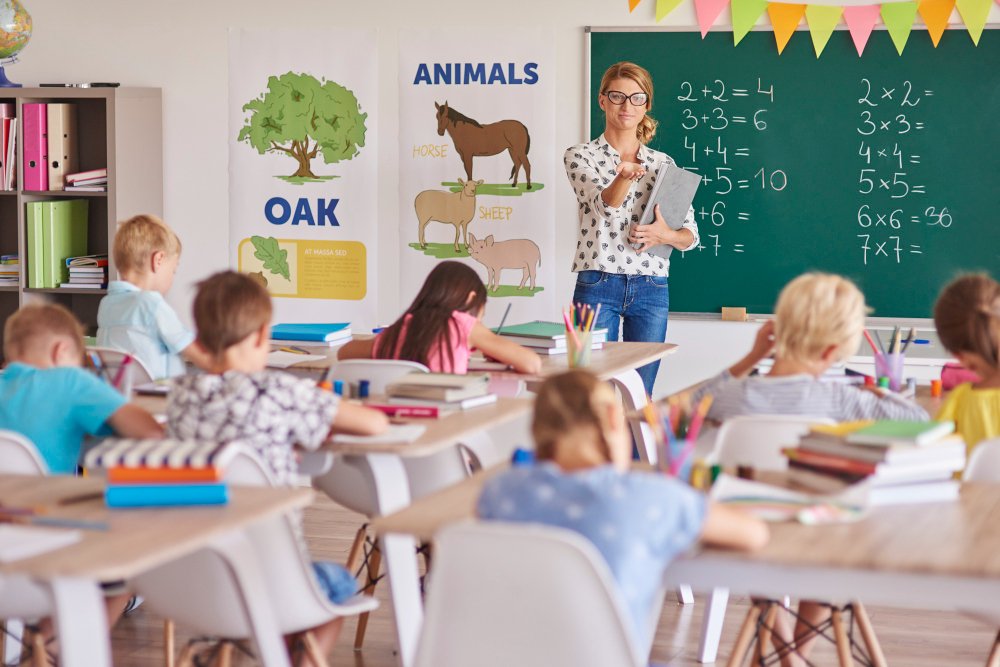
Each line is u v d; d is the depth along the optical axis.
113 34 5.51
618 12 5.12
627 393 3.89
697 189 5.14
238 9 5.43
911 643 3.30
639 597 1.57
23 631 3.00
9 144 5.26
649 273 4.82
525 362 3.39
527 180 5.29
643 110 4.82
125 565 1.55
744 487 1.93
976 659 3.18
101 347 3.46
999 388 2.62
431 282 3.40
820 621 2.64
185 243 5.57
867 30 4.91
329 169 5.45
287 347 4.00
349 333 4.24
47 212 5.23
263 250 5.54
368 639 3.33
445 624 1.58
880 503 1.92
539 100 5.24
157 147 5.48
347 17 5.37
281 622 2.07
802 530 1.76
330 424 2.33
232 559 1.86
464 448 3.00
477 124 5.30
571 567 1.49
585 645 1.52
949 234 4.97
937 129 4.93
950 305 2.73
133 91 5.25
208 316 2.29
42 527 1.73
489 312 5.38
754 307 5.16
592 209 4.81
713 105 5.08
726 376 2.96
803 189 5.07
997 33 4.84
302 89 5.43
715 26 5.04
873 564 1.59
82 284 5.25
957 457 1.99
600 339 4.07
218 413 2.23
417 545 3.39
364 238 5.46
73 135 5.36
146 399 3.11
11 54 5.21
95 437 2.70
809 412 2.47
